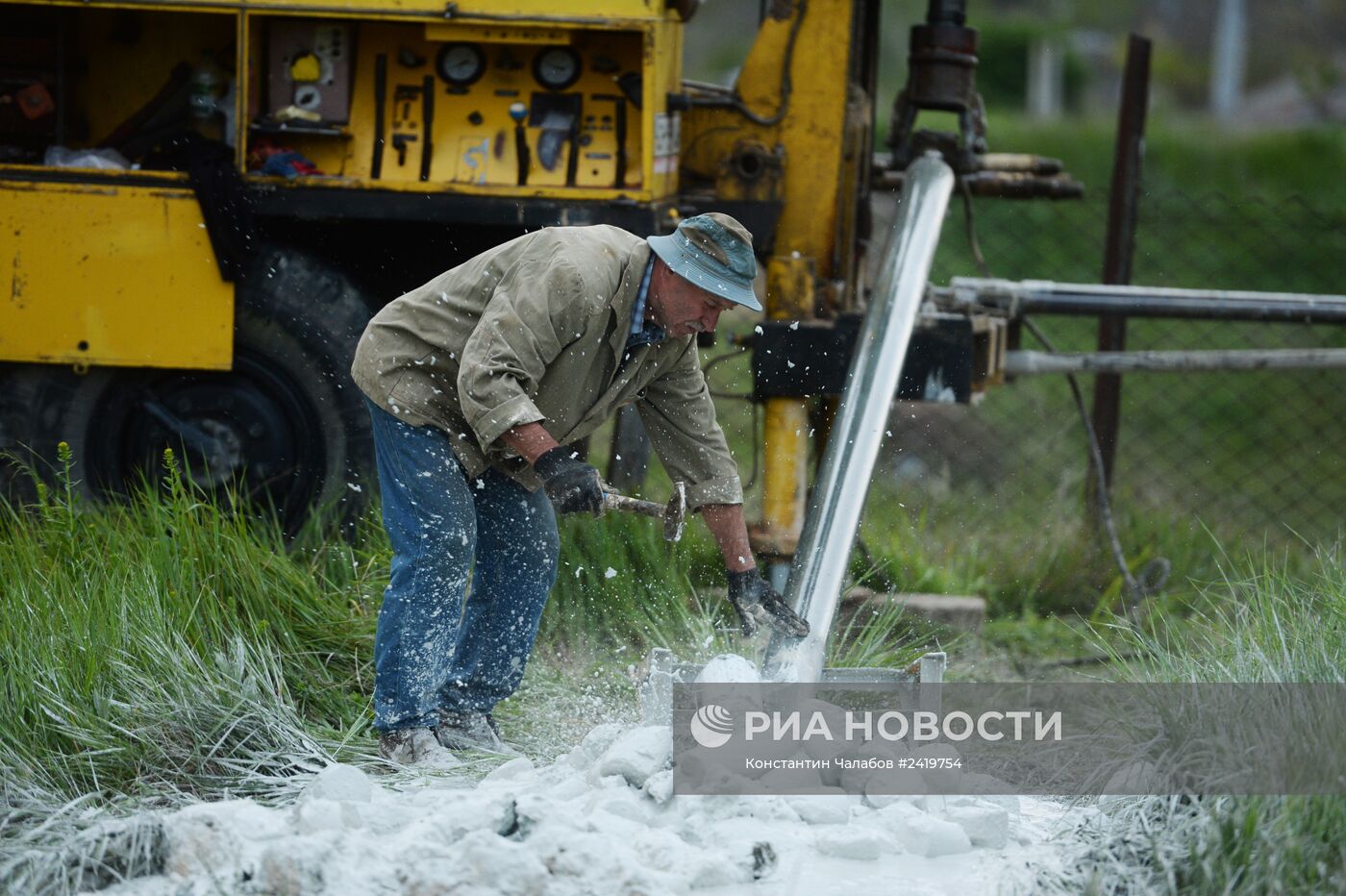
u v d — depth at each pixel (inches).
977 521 1102.4
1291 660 573.3
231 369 814.5
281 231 836.6
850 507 682.2
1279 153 2945.4
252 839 473.7
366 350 601.0
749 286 565.0
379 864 458.9
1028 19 4372.5
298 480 829.8
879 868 496.4
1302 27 4813.0
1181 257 2073.1
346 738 614.2
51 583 668.1
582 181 798.5
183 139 820.0
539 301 556.7
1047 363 979.3
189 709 593.9
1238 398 1590.8
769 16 851.4
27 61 844.0
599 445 1137.4
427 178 805.9
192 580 687.7
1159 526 1060.5
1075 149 2849.4
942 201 863.7
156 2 774.5
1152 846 495.5
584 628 777.6
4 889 468.8
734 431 1282.0
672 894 452.8
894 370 755.4
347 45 810.8
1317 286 1974.7
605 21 775.7
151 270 791.1
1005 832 521.7
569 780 535.8
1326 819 481.4
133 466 829.2
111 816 528.7
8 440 820.0
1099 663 833.5
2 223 784.9
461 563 604.1
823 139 857.5
